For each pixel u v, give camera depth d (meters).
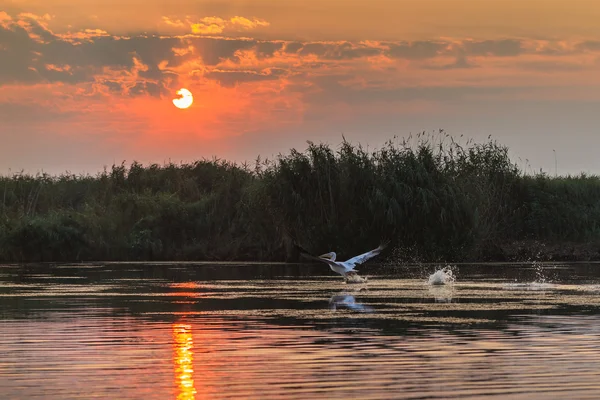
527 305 31.62
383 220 56.88
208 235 65.25
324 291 37.62
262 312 30.14
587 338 24.02
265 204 59.72
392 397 17.45
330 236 57.81
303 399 17.34
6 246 62.75
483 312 29.67
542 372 19.56
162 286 40.53
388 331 25.44
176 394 17.78
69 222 64.94
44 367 20.42
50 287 40.03
